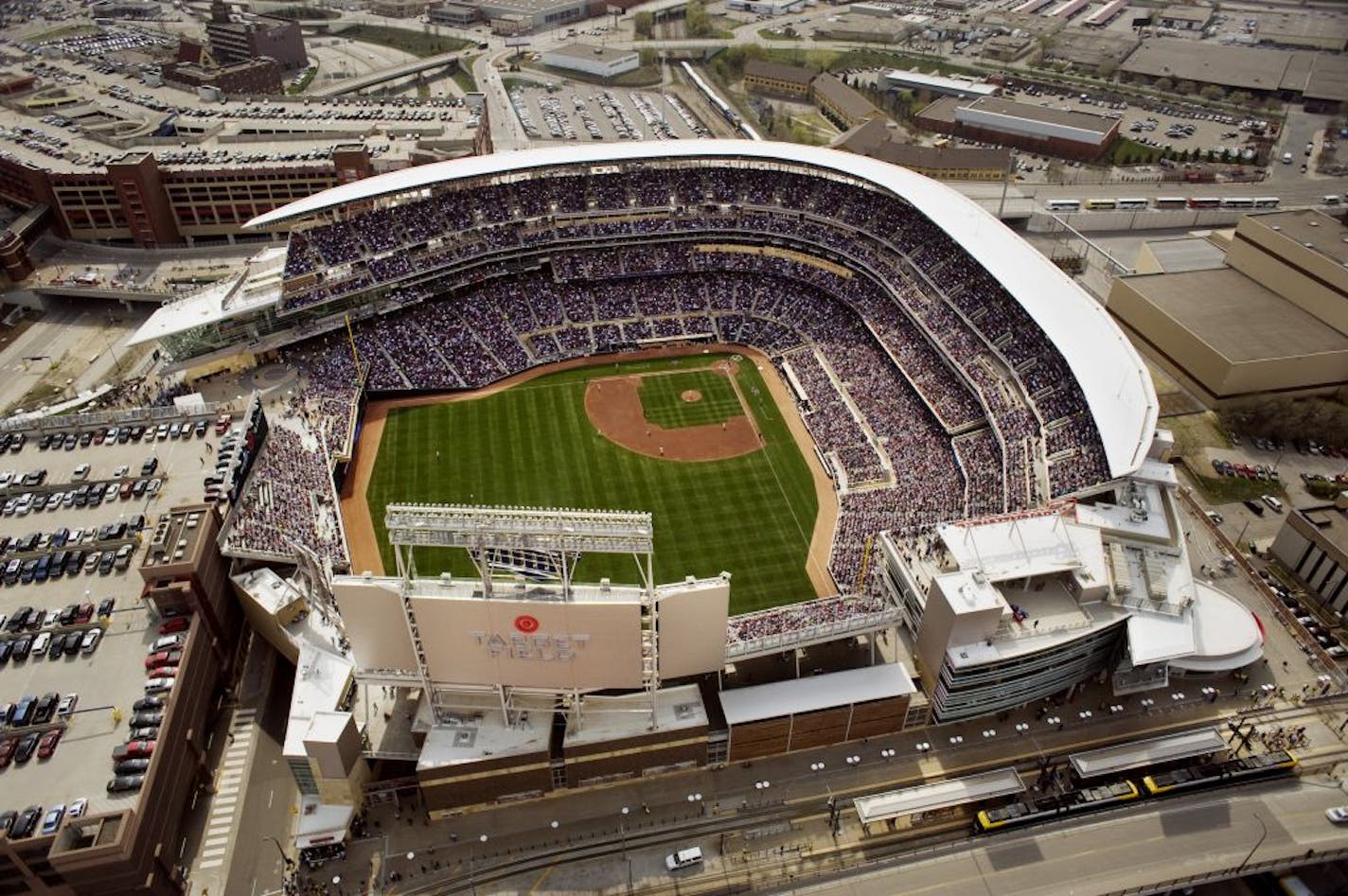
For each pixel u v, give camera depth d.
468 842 70.62
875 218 140.75
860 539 98.75
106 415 105.69
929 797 70.56
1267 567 99.00
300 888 67.19
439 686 74.25
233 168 167.88
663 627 70.19
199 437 103.25
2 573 84.62
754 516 105.81
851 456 113.19
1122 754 74.06
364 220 138.38
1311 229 138.12
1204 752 74.38
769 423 122.69
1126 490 87.44
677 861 68.31
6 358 142.12
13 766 68.06
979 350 116.00
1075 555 79.94
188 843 70.94
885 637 84.06
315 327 127.81
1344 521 96.50
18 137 181.38
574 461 115.81
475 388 130.12
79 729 70.75
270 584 85.75
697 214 147.12
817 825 71.50
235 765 77.31
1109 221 185.12
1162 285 141.62
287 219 127.81
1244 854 68.75
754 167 152.50
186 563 78.56
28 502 92.50
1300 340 125.50
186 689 73.88
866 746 77.56
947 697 75.94
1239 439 120.00
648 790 74.56
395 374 128.62
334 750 67.62
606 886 67.38
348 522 105.69
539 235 143.00
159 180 165.50
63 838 60.69
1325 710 80.62
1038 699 80.56
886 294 134.50
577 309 142.25
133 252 167.38
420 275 134.88
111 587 83.50
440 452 117.50
